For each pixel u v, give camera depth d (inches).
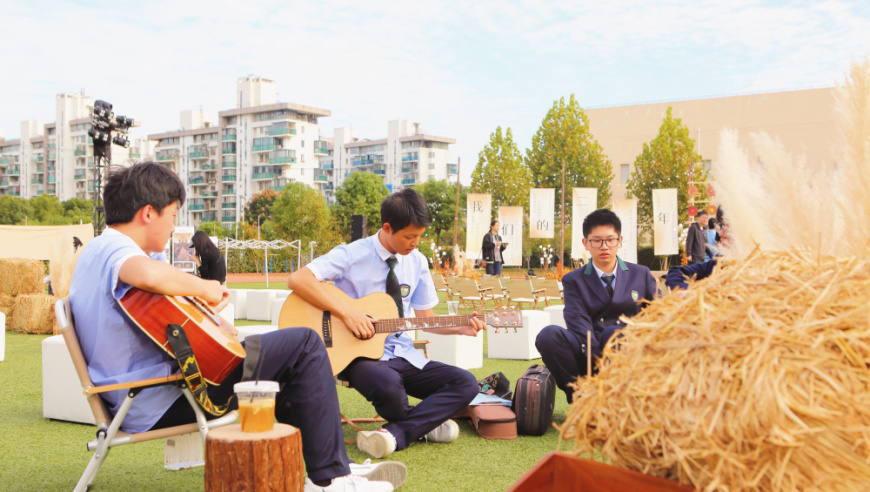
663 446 35.4
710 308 36.4
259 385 64.4
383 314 117.9
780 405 30.5
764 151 43.8
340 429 81.0
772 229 43.3
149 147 3853.3
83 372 74.0
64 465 105.8
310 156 3425.2
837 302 33.3
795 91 1298.0
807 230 41.8
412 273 125.8
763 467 31.7
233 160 3420.3
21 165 3964.1
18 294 345.7
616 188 1503.4
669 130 1109.1
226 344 76.2
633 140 1492.4
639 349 38.6
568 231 1213.7
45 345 139.1
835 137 41.5
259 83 3472.0
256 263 1284.4
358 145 4060.0
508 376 205.0
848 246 40.5
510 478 100.0
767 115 1322.6
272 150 3309.5
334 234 1610.5
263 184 3385.8
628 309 131.8
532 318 247.4
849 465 29.7
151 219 79.6
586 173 1175.0
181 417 79.2
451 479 99.5
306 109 3356.3
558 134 1186.6
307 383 79.3
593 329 132.0
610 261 133.8
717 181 45.9
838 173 41.4
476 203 741.3
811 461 30.5
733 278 38.3
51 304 316.5
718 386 33.2
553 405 132.6
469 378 117.1
